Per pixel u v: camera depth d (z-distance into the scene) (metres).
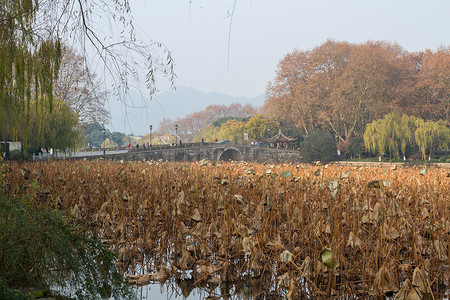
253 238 7.46
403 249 7.54
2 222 4.52
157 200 10.58
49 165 18.98
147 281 6.43
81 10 5.01
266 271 6.91
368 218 7.54
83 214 9.27
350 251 6.96
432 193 10.73
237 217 8.38
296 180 10.23
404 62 73.00
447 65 64.25
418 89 68.12
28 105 5.35
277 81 74.88
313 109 69.88
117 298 4.94
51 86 5.20
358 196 10.38
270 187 11.23
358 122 69.94
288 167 20.62
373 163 51.81
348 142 66.44
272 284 6.34
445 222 7.74
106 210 9.28
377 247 6.87
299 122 72.12
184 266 6.96
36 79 5.19
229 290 6.07
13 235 4.44
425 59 76.62
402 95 68.62
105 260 5.13
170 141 116.81
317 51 71.69
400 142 59.28
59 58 5.11
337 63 69.94
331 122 72.69
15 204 4.89
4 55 5.16
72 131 32.22
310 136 63.66
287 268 6.75
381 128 57.34
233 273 6.79
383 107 64.81
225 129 105.38
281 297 5.83
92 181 13.17
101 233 8.65
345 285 6.02
